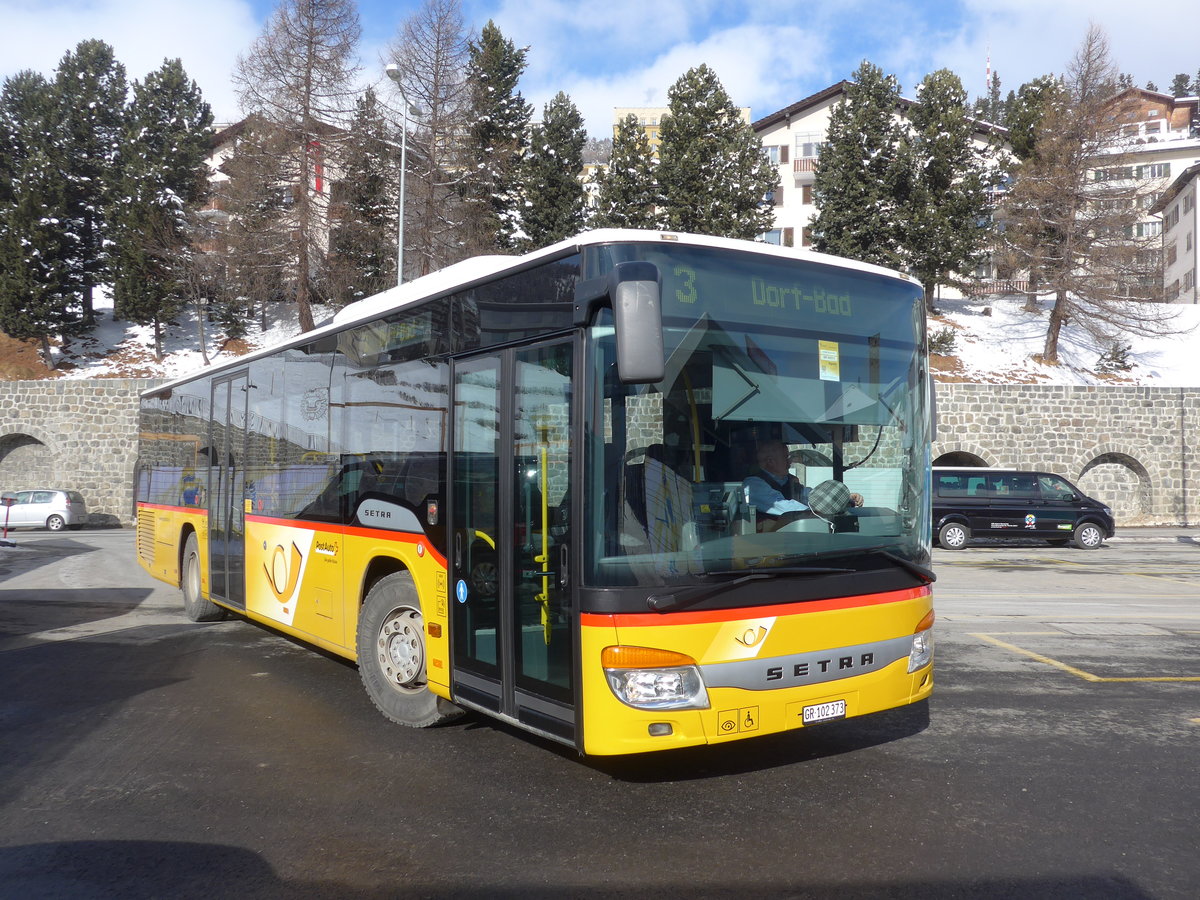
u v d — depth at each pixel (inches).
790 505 189.9
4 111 1679.4
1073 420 1216.2
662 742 169.9
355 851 165.9
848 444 201.8
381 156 1533.0
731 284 191.9
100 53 1692.9
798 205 2212.1
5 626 417.7
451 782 202.5
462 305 220.5
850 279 209.3
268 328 1707.7
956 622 426.0
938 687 295.1
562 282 186.5
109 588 562.9
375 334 260.8
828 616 187.0
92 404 1318.9
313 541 291.6
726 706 174.6
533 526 191.9
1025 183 1537.9
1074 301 1636.3
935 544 903.7
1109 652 353.7
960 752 224.5
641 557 173.8
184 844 169.5
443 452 224.4
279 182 1499.8
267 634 392.5
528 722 191.8
